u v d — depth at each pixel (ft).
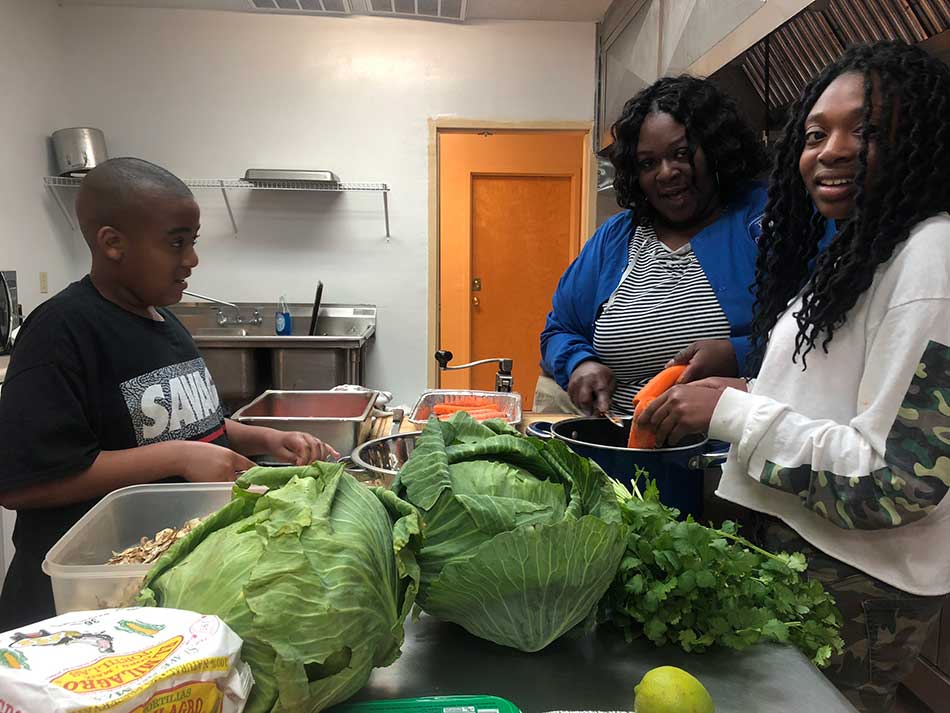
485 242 14.80
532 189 14.67
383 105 11.89
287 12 11.49
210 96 11.68
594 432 3.90
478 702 1.85
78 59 11.40
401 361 12.53
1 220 9.65
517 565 1.90
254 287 12.22
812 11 4.86
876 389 2.53
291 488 1.88
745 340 4.32
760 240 3.78
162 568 1.80
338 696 1.70
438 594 1.97
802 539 2.94
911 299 2.45
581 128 12.05
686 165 4.83
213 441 4.21
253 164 11.89
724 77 6.51
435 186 12.09
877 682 2.87
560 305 5.77
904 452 2.39
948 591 2.69
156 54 11.51
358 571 1.71
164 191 3.54
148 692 1.29
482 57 11.85
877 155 2.62
